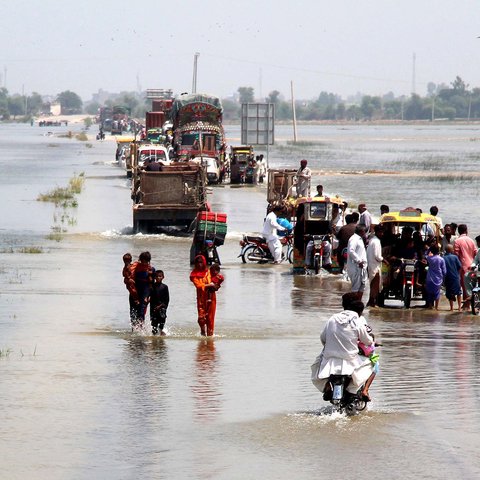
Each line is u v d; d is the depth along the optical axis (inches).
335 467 1242.0
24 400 1553.9
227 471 1229.1
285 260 3545.8
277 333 2162.9
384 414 1480.1
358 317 1460.4
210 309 2107.5
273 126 5954.7
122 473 1222.3
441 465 1250.6
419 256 2591.0
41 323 2251.5
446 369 1787.6
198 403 1544.0
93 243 3929.6
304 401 1561.3
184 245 3912.4
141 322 2135.8
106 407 1517.0
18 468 1237.1
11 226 4485.7
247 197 6299.2
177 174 4293.8
